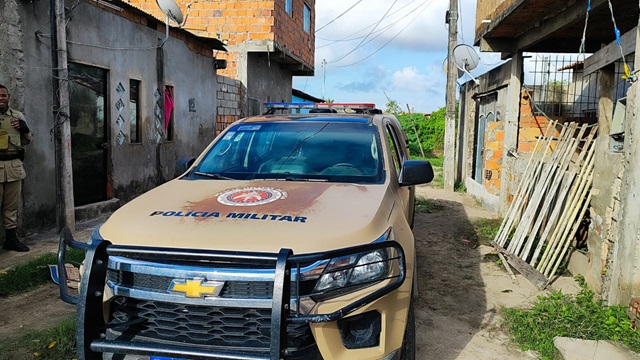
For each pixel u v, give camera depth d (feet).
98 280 8.67
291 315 8.15
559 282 18.35
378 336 8.96
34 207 22.84
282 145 13.82
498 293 17.26
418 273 19.29
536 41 25.20
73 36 24.54
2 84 21.15
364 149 13.47
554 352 12.82
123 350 8.38
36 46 22.63
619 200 14.92
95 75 26.94
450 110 41.86
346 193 11.14
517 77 28.48
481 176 37.27
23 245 20.12
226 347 8.36
